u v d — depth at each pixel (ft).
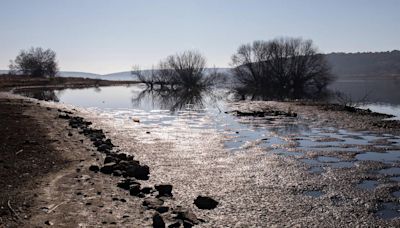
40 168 39.11
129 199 31.63
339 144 62.18
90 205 29.50
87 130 64.23
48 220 25.98
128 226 25.96
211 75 289.33
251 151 55.57
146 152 53.16
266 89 250.78
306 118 99.86
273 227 27.48
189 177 40.42
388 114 111.34
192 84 277.23
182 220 27.66
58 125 71.00
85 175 37.60
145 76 314.55
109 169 39.42
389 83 411.95
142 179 39.04
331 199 34.19
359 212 30.99
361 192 36.35
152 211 29.07
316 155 53.26
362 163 48.60
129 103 148.87
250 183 38.70
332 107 127.65
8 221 25.30
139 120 91.50
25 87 248.93
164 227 26.09
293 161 49.26
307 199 34.04
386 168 46.03
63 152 47.42
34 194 30.89
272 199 33.81
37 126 68.03
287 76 247.09
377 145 61.36
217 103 152.46
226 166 45.91
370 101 170.30
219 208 31.07
